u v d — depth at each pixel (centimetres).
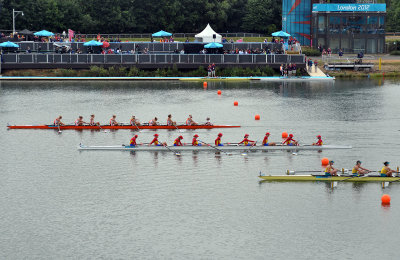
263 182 5253
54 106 8756
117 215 4531
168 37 15562
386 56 13850
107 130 7238
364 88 10656
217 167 5684
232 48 12519
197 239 4147
